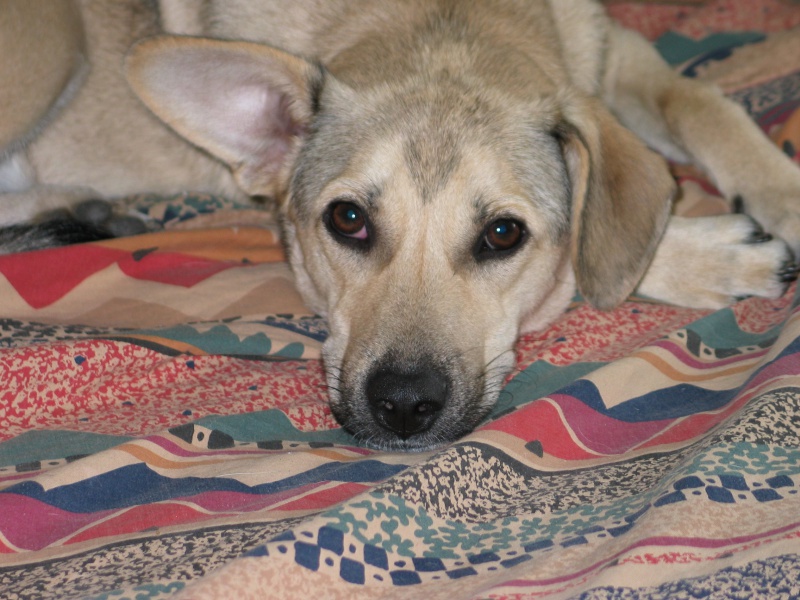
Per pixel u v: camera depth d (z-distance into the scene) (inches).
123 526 30.2
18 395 33.9
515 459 31.0
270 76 34.7
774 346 33.1
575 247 34.8
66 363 34.4
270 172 36.2
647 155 35.2
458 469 30.3
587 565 28.4
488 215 33.4
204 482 31.2
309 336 36.6
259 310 37.4
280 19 37.8
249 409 33.7
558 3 39.2
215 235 39.8
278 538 28.1
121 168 42.1
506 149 33.7
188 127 35.1
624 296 35.3
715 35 48.0
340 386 33.3
